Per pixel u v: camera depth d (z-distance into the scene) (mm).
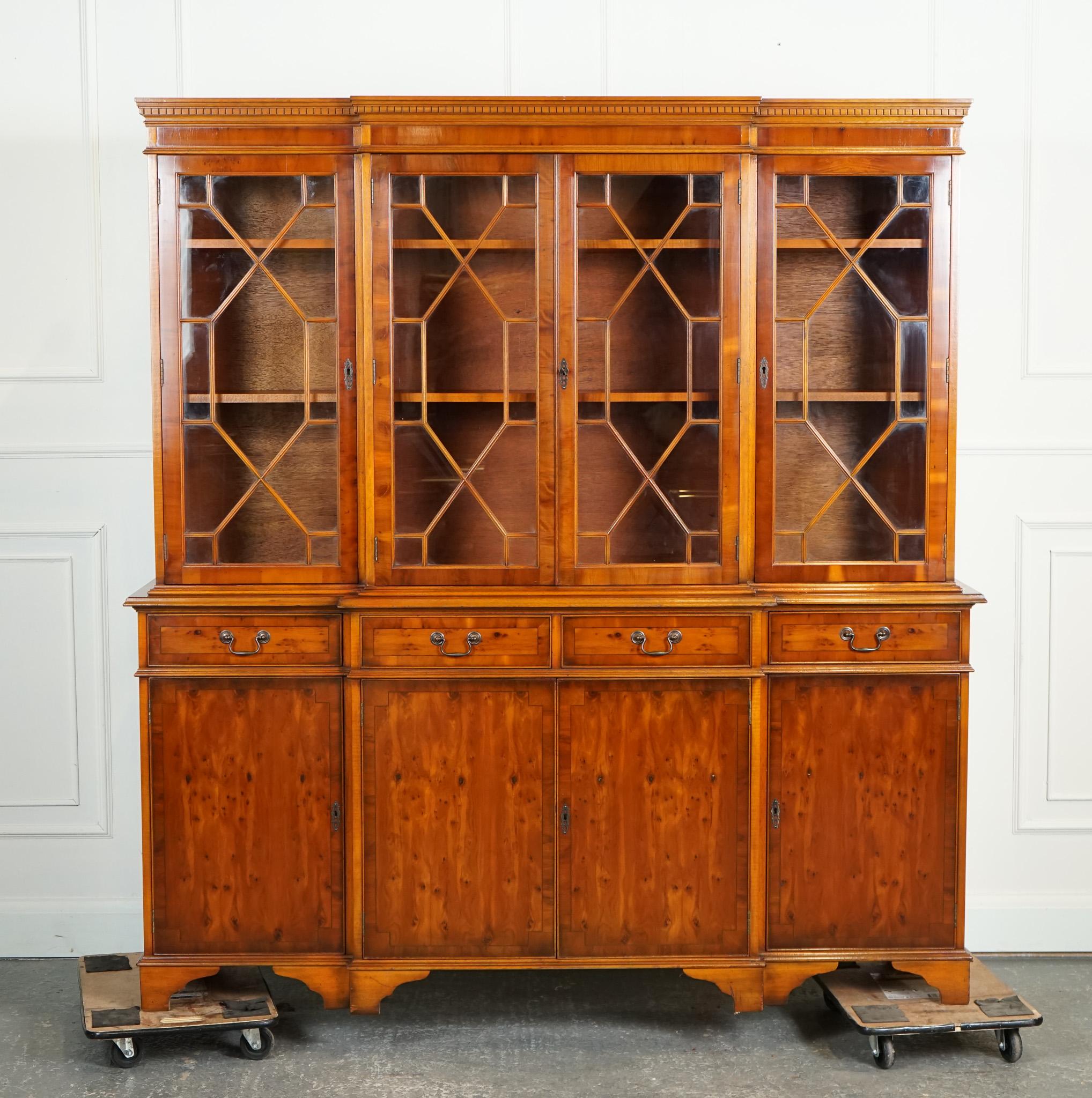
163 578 2982
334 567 2984
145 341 3459
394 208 2898
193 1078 2840
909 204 2953
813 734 2992
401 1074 2850
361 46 3412
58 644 3508
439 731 2947
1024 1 3441
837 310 3010
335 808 2977
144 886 2982
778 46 3438
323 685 2957
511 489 2961
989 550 3535
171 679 2949
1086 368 3502
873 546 3027
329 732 2967
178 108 2889
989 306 3488
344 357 2943
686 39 3432
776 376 2984
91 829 3531
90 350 3455
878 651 2994
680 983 3338
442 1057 2932
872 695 2992
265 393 2969
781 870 3016
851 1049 2992
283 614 2949
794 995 3291
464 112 2869
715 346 2939
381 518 2951
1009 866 3596
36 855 3531
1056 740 3574
